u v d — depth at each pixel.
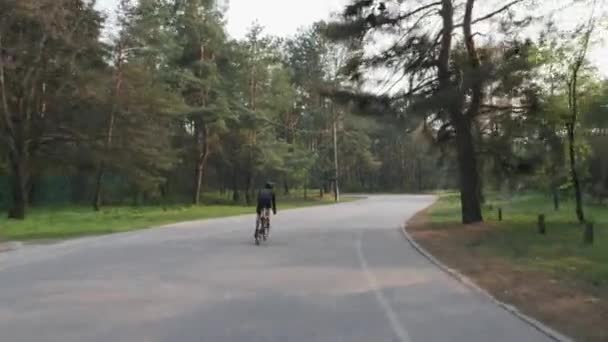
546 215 32.53
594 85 26.34
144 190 52.81
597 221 27.36
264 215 21.50
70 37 38.06
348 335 7.94
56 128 42.47
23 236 24.25
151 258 16.41
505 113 27.41
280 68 64.06
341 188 116.56
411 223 31.08
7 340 7.66
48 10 34.59
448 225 28.11
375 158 109.81
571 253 16.59
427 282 12.45
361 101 26.88
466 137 27.81
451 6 26.02
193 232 25.80
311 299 10.51
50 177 53.25
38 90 40.81
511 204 45.84
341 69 27.67
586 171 31.53
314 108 79.81
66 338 7.74
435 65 26.59
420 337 7.86
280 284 12.12
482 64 24.36
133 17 46.34
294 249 18.86
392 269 14.39
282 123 79.56
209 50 58.94
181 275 13.28
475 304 10.12
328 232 25.80
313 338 7.79
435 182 118.12
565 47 24.94
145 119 46.59
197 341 7.61
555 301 10.10
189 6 57.00
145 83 46.28
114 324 8.51
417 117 26.28
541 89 25.72
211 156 65.00
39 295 10.81
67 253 17.94
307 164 68.75
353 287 11.80
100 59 43.28
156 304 9.98
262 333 8.03
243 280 12.61
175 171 67.81
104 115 44.69
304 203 64.75
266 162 61.78
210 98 58.44
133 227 29.08
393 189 119.19
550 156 28.55
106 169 48.81
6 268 14.61
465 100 25.47
